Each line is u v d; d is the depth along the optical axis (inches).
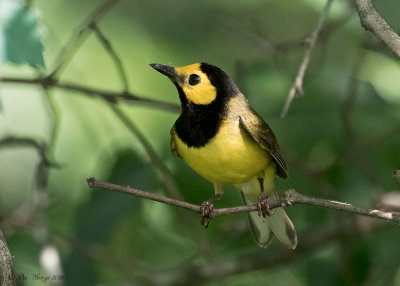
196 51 566.6
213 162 366.9
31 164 539.2
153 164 433.1
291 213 494.3
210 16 575.8
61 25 531.2
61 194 496.1
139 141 461.4
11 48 311.9
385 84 496.1
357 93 473.4
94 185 297.4
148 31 561.3
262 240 406.9
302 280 491.8
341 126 468.1
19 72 514.9
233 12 588.1
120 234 474.0
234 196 483.5
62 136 497.7
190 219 433.4
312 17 581.6
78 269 442.3
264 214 365.1
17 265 459.2
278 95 474.6
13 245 475.8
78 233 429.1
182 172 469.1
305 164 455.2
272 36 584.1
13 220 446.6
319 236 467.5
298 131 470.3
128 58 532.1
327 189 454.6
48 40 511.5
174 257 519.8
